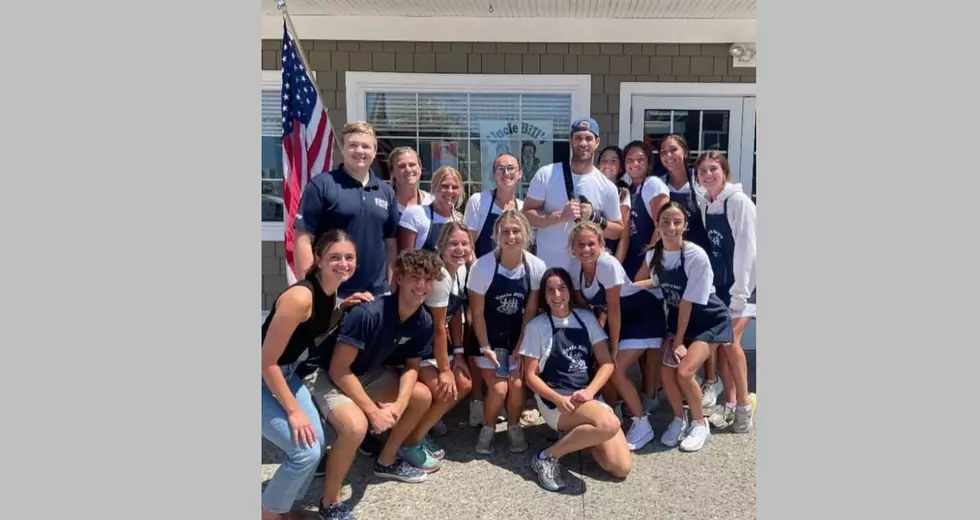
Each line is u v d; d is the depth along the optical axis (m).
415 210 3.61
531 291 3.48
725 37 5.20
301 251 3.12
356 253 3.21
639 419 3.63
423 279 2.87
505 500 3.08
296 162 4.05
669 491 3.16
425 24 5.23
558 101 5.36
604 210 3.86
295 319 2.61
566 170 3.86
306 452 2.66
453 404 3.32
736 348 3.70
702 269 3.43
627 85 5.31
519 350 3.35
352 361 2.90
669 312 3.64
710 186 3.67
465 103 5.37
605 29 5.23
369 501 3.08
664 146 3.97
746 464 3.41
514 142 5.40
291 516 2.92
